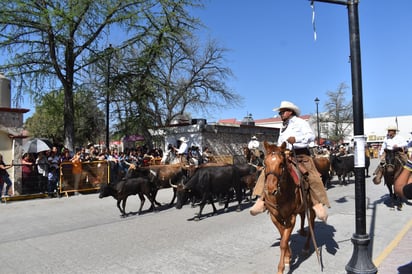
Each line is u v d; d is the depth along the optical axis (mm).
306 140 5598
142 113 20938
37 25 16281
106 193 9617
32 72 17234
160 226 8406
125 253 6242
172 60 26469
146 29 19641
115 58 19672
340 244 6453
